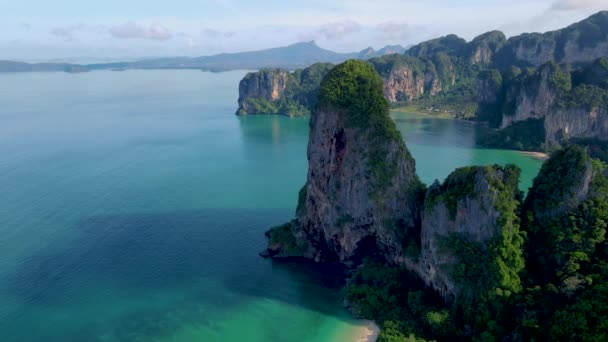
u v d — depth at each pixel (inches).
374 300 3166.8
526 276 2859.3
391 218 3590.1
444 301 3036.4
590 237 2832.2
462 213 2989.7
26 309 3186.5
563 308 2511.1
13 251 3971.5
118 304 3260.3
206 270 3718.0
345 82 3814.0
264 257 3941.9
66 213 4830.2
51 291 3395.7
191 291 3430.1
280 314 3179.1
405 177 3659.0
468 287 2859.3
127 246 4094.5
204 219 4704.7
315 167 3855.8
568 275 2704.2
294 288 3491.6
